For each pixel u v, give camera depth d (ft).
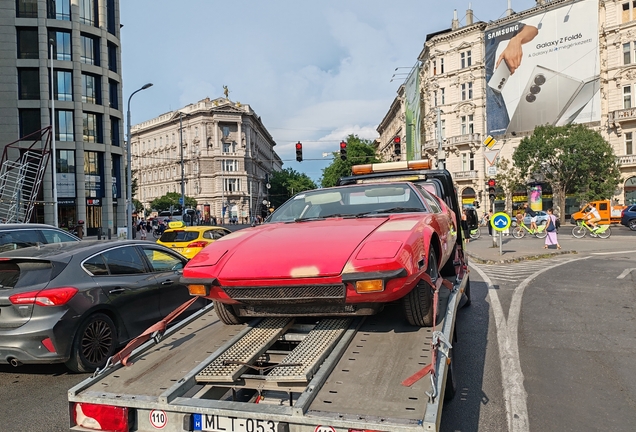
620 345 20.49
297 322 13.15
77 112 127.75
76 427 9.70
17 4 123.24
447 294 14.90
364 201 16.28
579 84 156.66
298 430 8.35
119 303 19.21
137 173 363.97
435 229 14.10
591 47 154.10
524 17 167.22
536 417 13.69
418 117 180.55
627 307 27.63
